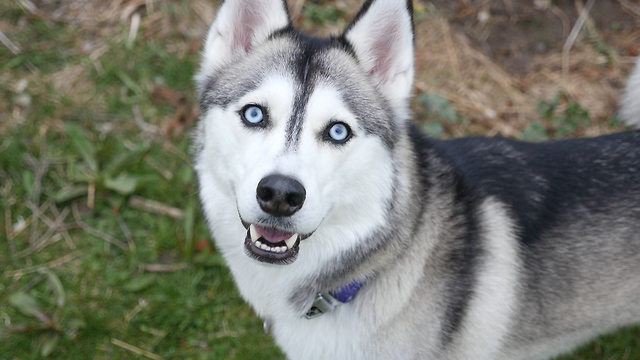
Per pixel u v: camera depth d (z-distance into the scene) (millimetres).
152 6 1363
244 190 785
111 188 1138
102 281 1093
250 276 875
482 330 882
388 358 871
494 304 876
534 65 1325
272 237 810
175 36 1330
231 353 1056
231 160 816
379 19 839
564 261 880
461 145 916
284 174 771
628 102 943
